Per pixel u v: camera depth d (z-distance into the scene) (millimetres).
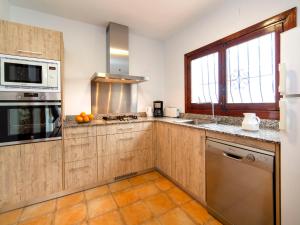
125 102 3113
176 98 3238
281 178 1093
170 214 1713
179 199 1977
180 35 3066
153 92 3455
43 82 1880
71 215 1700
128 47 2859
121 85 3066
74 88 2672
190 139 1999
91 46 2787
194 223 1585
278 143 1130
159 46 3518
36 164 1880
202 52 2646
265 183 1213
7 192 1744
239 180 1407
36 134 1870
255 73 1977
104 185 2322
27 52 1788
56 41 1950
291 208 1047
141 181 2432
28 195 1841
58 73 1967
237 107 2164
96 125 2250
